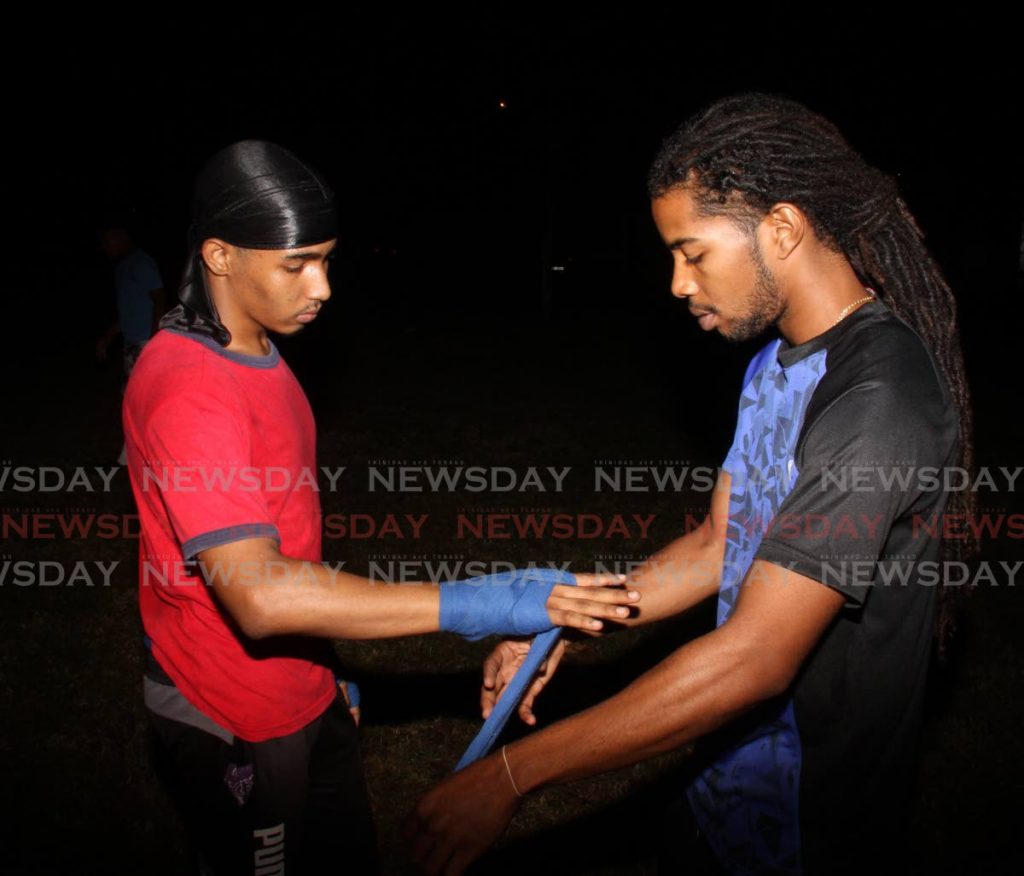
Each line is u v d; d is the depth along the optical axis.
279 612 1.52
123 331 6.08
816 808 1.46
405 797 3.13
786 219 1.33
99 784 3.15
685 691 1.19
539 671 1.94
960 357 1.45
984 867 2.81
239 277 1.73
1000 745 3.42
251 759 1.87
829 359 1.36
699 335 14.34
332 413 8.95
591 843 2.85
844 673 1.39
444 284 23.66
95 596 4.55
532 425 8.47
